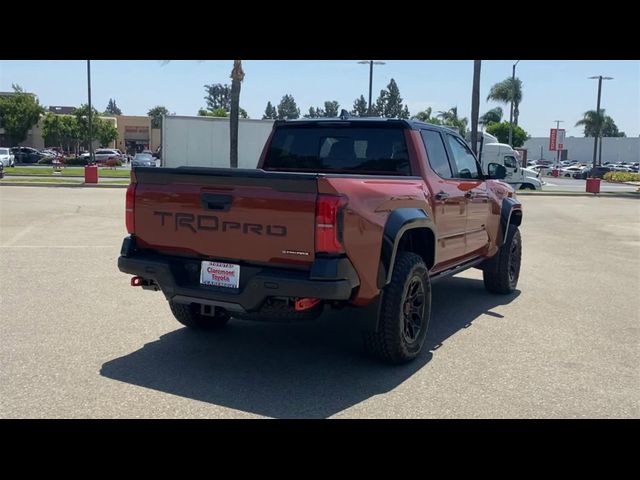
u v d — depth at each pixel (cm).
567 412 450
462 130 7338
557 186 4678
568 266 1102
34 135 8494
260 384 496
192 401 459
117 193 2580
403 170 611
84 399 457
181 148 3206
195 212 498
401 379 513
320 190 452
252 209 473
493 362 561
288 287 460
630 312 760
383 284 503
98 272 920
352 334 645
